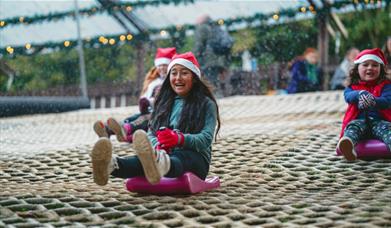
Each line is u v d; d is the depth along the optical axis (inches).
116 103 594.6
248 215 138.1
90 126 354.9
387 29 663.1
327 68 585.6
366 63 213.6
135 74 600.1
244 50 624.7
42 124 376.5
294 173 194.4
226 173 198.7
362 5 595.2
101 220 135.6
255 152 231.9
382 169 194.4
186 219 135.4
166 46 591.2
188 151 161.9
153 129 172.4
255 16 567.5
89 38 568.7
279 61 644.7
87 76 617.9
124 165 151.8
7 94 539.5
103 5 542.0
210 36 525.7
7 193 163.8
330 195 161.6
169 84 173.0
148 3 540.1
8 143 290.0
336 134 261.6
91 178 195.6
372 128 209.3
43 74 595.2
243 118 347.6
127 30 575.8
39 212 141.6
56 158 233.5
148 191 160.9
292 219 134.6
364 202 150.4
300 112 355.9
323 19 581.9
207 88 171.3
